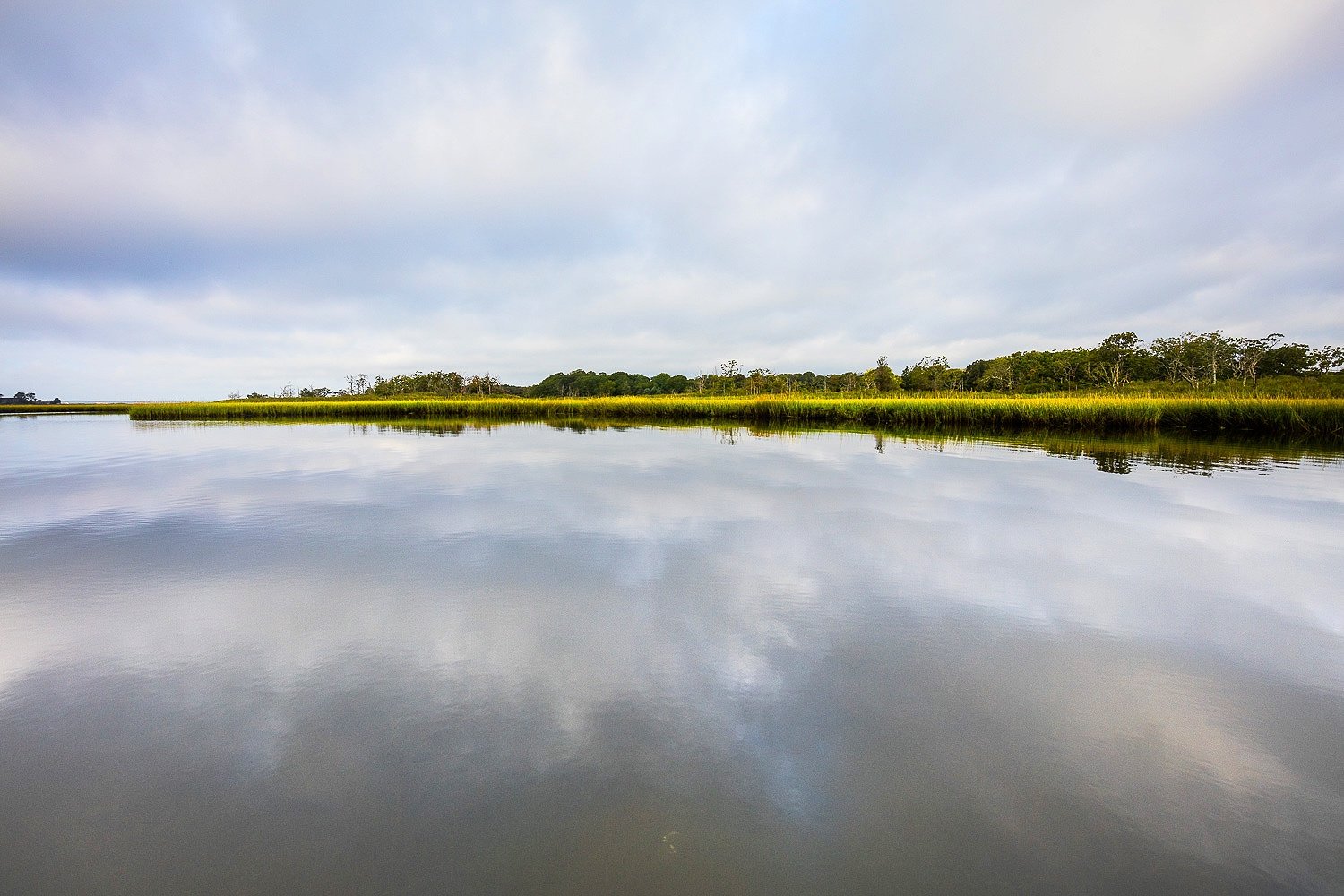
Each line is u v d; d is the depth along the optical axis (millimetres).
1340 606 4215
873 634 3742
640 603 4254
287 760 2506
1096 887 1873
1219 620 3975
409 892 1857
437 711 2867
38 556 5348
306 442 16438
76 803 2264
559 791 2307
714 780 2375
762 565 5090
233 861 1986
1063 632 3791
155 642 3652
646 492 8328
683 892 1855
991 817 2184
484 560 5246
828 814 2197
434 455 12852
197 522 6621
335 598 4359
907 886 1876
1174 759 2529
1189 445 14188
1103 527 6344
